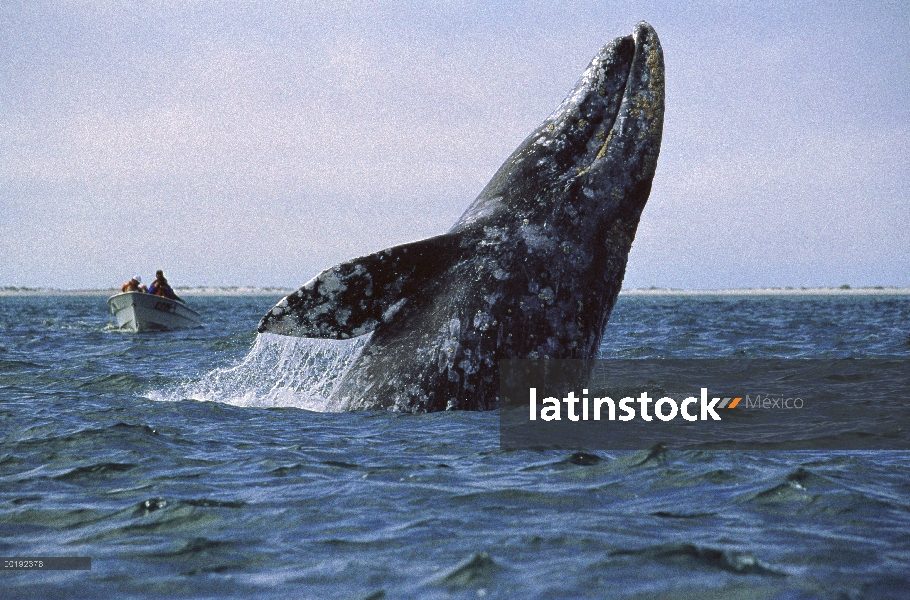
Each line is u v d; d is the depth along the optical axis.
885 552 24.53
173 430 41.94
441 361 42.31
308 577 23.19
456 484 32.22
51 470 34.78
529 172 43.03
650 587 21.91
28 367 70.19
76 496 31.09
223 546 25.67
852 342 90.00
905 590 21.64
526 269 41.91
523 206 42.56
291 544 25.84
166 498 30.30
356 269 41.28
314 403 48.47
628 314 176.12
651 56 42.78
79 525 27.86
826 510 28.56
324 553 25.06
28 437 40.03
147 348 92.94
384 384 43.75
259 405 49.09
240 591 22.34
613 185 42.34
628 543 25.28
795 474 32.06
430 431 40.03
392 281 42.16
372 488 31.75
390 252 41.47
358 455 36.81
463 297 42.06
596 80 43.19
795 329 115.81
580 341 42.56
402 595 21.78
